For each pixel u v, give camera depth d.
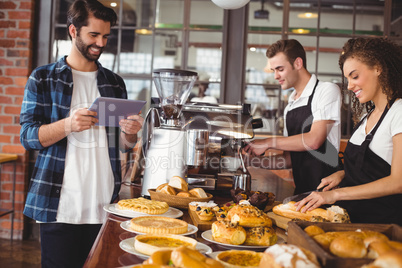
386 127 1.61
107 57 4.36
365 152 1.68
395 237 1.05
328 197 1.47
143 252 1.10
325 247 0.94
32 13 4.22
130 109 1.81
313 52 4.25
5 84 4.22
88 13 1.87
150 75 4.36
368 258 0.82
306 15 4.24
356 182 1.71
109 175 1.99
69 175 1.90
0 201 4.21
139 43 4.36
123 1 4.33
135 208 1.53
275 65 2.65
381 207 1.62
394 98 1.62
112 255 1.10
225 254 1.03
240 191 1.75
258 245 1.23
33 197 1.88
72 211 1.90
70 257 1.91
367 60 1.60
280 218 1.47
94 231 1.95
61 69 1.93
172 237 1.18
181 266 0.83
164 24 4.34
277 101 4.27
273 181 2.75
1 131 4.22
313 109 2.59
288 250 0.82
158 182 1.89
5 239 4.21
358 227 1.07
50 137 1.79
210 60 4.32
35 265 3.56
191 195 1.73
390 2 4.17
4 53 4.21
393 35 4.18
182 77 1.90
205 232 1.34
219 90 4.32
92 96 2.02
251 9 4.26
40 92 1.90
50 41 4.29
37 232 4.29
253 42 4.28
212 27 4.29
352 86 1.66
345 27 4.22
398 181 1.47
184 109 2.09
